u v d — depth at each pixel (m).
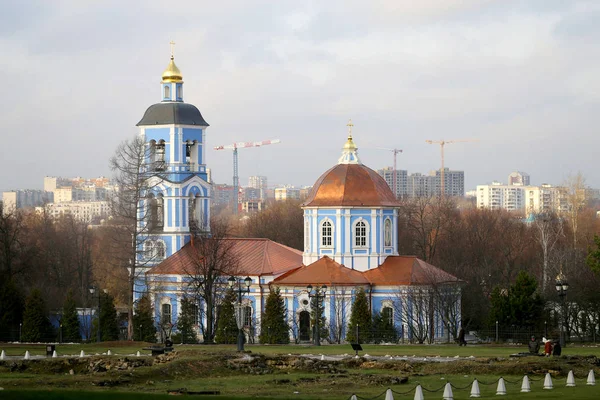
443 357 83.00
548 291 128.38
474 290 135.38
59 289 161.75
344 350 91.94
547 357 75.38
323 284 116.62
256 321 127.38
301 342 119.44
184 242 135.38
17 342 116.25
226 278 127.06
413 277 124.00
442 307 118.69
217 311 122.31
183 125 135.62
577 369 71.06
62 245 187.38
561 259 152.62
